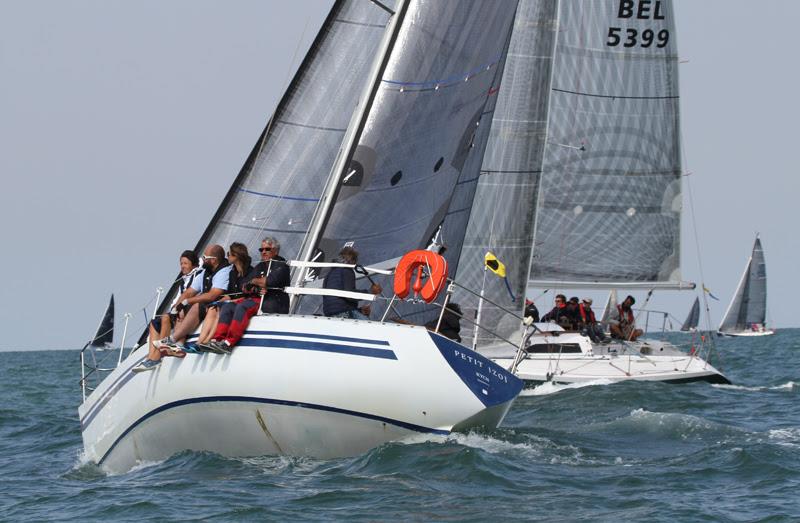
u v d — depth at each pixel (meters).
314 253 58.84
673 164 128.62
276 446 51.91
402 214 60.72
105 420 58.47
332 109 60.53
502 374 53.31
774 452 54.25
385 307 61.03
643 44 127.62
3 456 68.62
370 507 44.00
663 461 53.81
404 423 50.66
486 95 64.12
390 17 60.16
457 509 43.66
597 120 127.44
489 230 107.44
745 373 136.75
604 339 114.19
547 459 53.38
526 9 109.50
